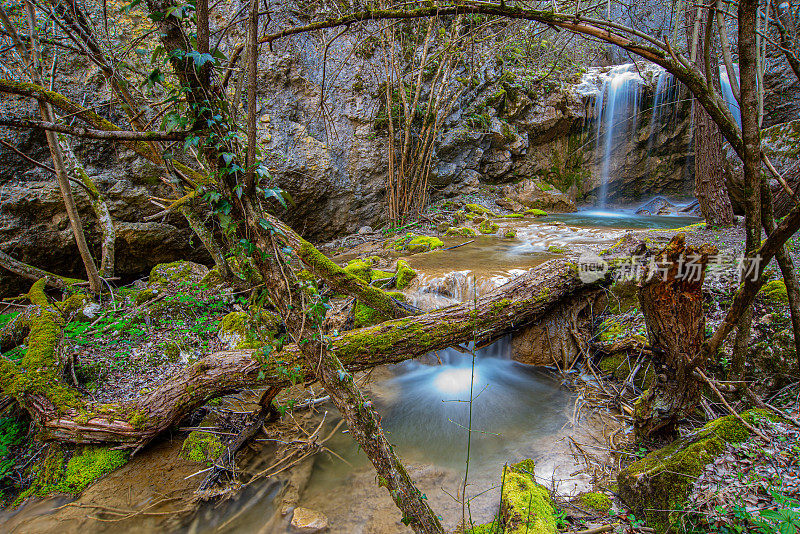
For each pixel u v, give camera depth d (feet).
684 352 8.73
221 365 11.19
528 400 13.19
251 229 5.96
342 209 28.53
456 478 10.13
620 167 38.47
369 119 28.22
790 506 6.22
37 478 10.66
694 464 7.54
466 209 32.76
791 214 6.14
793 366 9.59
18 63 17.21
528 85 35.55
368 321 15.49
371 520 9.08
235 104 6.93
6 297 19.26
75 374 13.15
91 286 18.35
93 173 20.68
